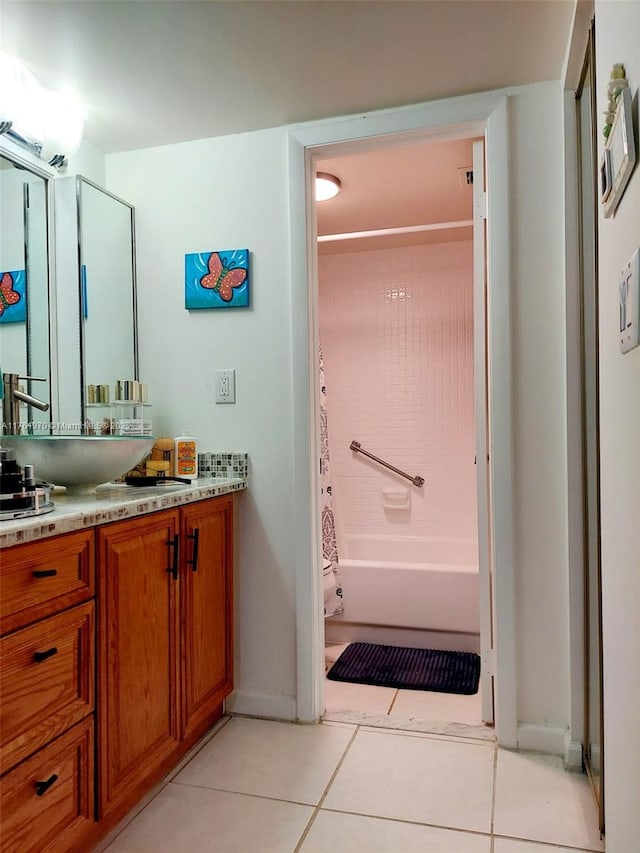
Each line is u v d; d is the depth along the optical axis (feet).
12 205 5.90
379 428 11.36
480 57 5.44
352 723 6.59
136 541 4.88
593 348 5.14
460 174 7.96
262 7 4.67
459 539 10.88
